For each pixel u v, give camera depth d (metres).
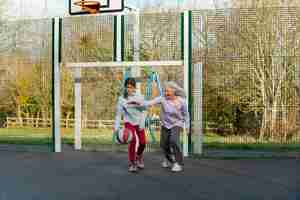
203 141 10.24
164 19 10.32
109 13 11.11
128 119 7.92
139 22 10.45
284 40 9.94
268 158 9.27
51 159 9.36
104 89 10.93
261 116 10.11
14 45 11.35
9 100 11.91
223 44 10.05
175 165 7.95
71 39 10.72
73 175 7.65
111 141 10.83
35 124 11.98
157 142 10.39
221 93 10.14
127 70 10.54
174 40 10.25
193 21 9.99
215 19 10.01
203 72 10.11
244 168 8.14
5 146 11.22
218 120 10.22
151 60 10.43
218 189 6.48
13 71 11.57
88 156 9.77
